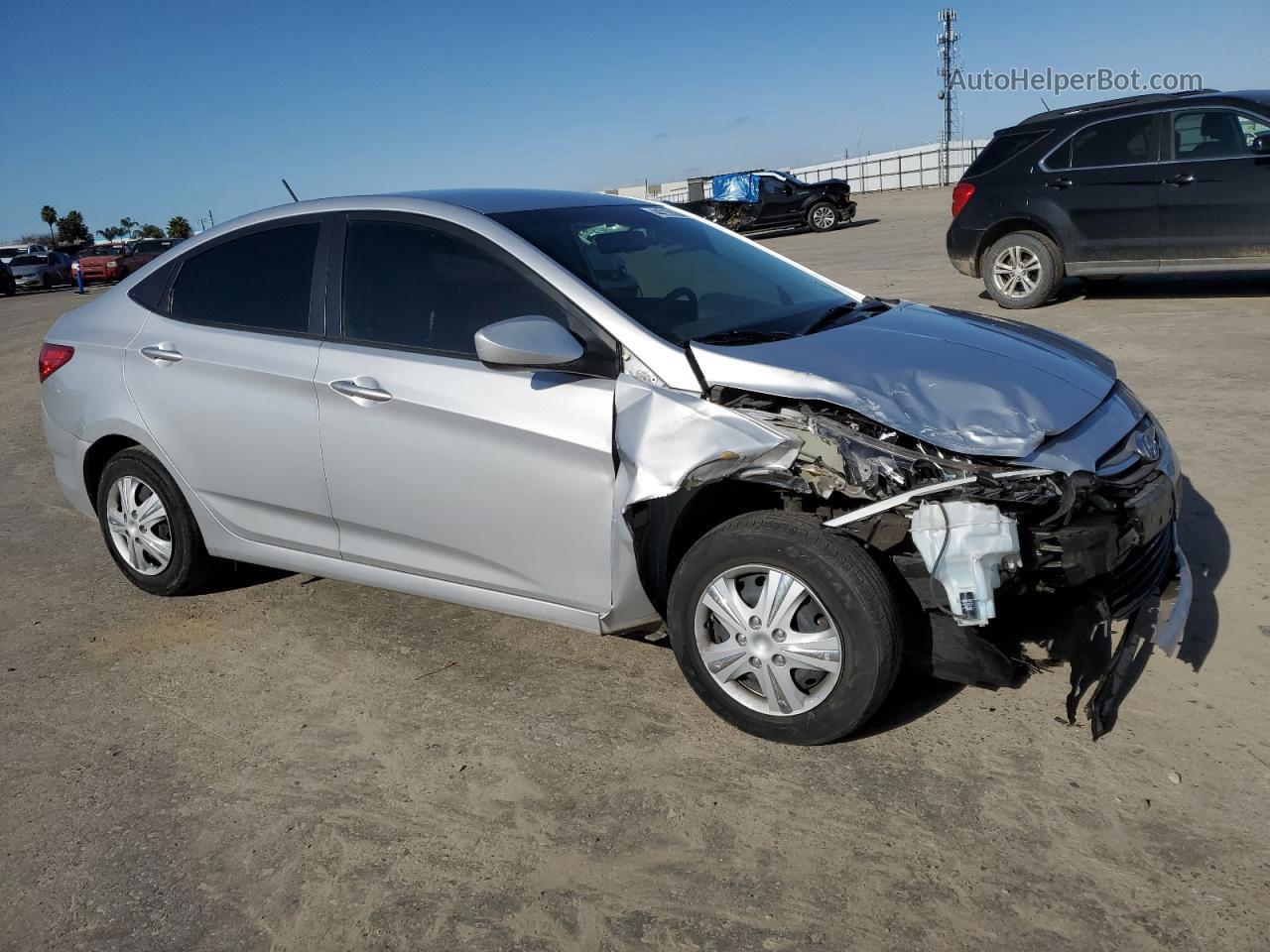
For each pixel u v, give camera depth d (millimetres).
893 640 2938
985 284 10469
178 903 2701
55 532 5938
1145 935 2369
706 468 3033
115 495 4629
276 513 4113
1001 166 10094
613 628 3428
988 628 3264
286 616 4445
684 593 3213
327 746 3406
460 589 3727
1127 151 9383
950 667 3010
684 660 3287
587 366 3326
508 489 3445
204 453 4211
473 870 2752
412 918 2586
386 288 3799
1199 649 3605
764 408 3113
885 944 2393
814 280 4242
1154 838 2686
